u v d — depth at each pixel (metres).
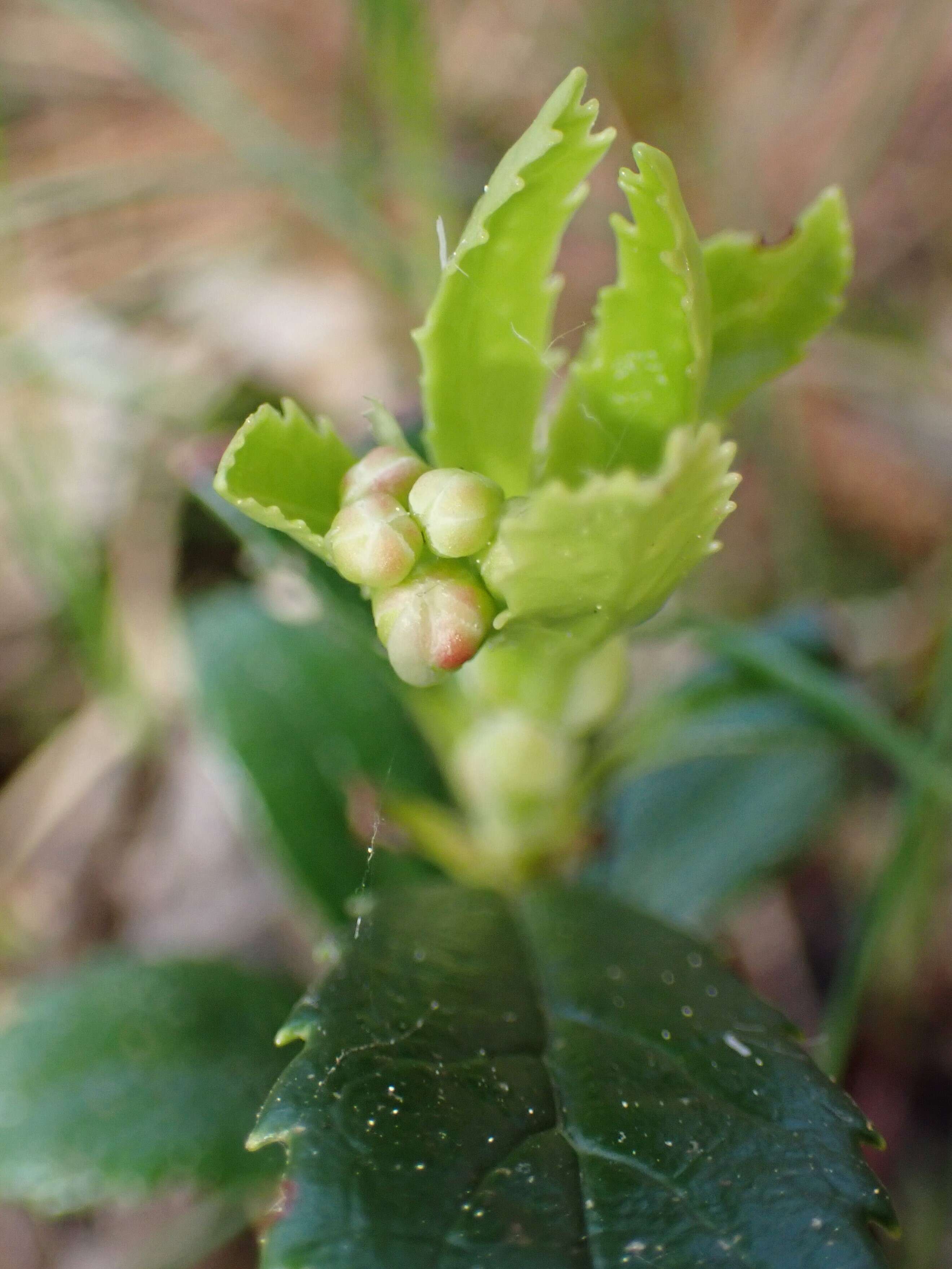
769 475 0.19
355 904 0.10
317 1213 0.07
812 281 0.09
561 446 0.09
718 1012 0.09
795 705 0.12
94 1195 0.11
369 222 0.18
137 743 0.18
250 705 0.13
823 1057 0.12
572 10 0.24
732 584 0.20
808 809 0.13
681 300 0.09
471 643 0.08
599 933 0.10
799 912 0.16
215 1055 0.11
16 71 0.25
